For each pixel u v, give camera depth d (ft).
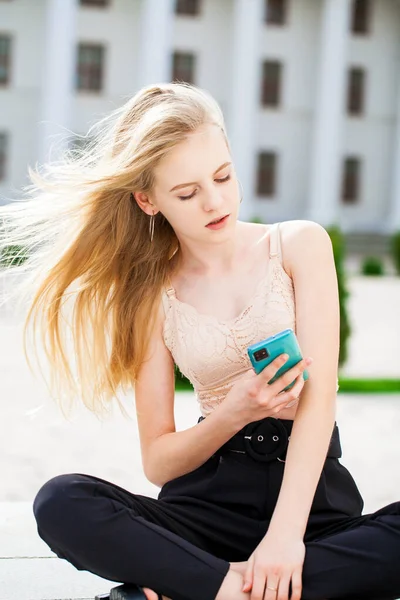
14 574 9.37
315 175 122.42
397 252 90.12
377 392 28.07
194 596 6.66
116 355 8.34
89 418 22.31
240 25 115.34
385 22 127.24
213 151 7.18
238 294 7.68
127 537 6.67
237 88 116.37
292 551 6.63
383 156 129.49
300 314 7.54
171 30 117.70
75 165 7.98
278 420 7.40
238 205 7.48
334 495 7.51
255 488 7.40
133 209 8.10
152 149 7.18
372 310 55.88
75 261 8.18
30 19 113.50
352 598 6.79
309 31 123.13
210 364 7.59
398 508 6.90
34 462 18.01
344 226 127.44
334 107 120.88
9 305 8.87
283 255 7.71
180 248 8.23
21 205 8.22
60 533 6.75
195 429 7.45
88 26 114.83
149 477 8.05
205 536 7.40
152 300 8.09
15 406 24.12
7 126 113.80
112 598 6.96
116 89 116.16
